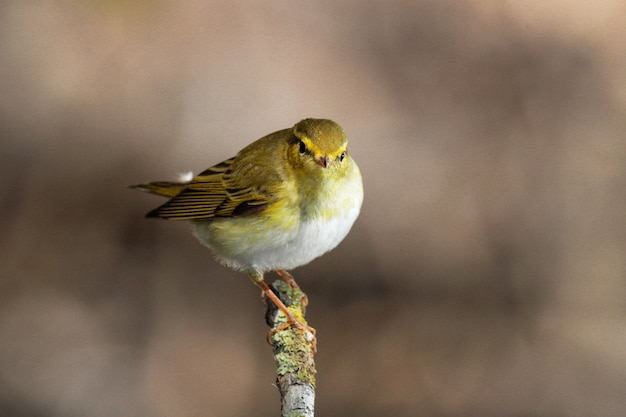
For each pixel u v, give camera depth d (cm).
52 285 1356
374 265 1379
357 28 1611
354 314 1345
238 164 822
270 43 1566
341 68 1540
